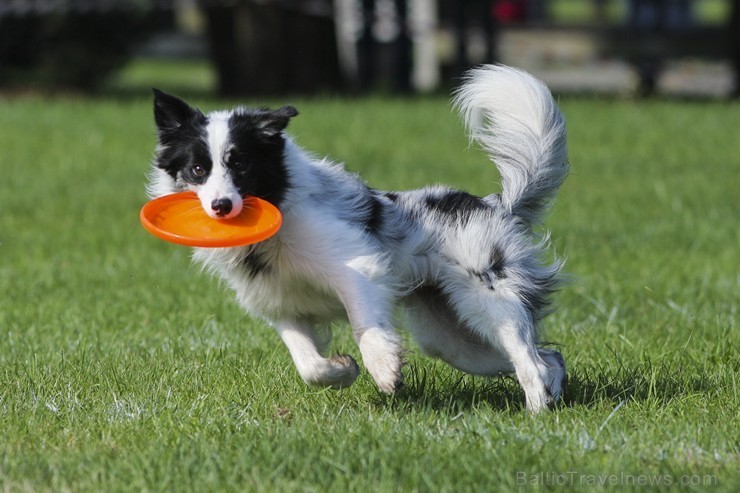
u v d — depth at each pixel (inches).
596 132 1034.1
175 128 340.8
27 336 430.3
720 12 2797.7
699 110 1176.8
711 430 305.4
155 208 327.6
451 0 1841.8
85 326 446.3
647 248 595.5
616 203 733.9
